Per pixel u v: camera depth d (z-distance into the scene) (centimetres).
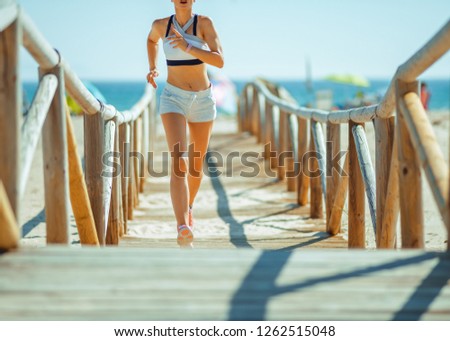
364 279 623
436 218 1512
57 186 783
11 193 659
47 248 679
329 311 562
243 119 3669
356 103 6272
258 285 606
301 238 1287
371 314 558
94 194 1012
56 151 781
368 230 1395
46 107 732
